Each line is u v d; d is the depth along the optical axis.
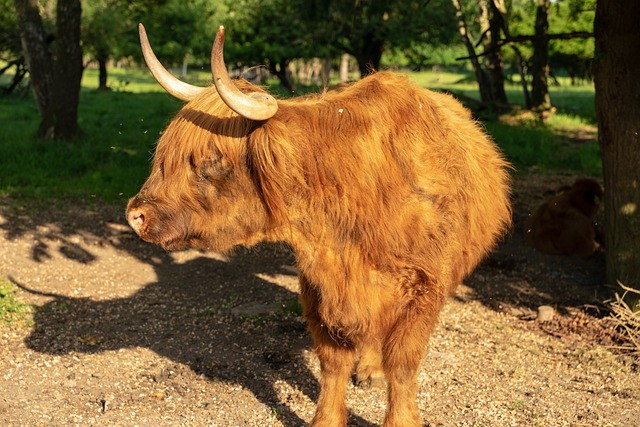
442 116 4.59
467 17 24.84
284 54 21.80
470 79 25.98
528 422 4.80
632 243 6.65
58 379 5.27
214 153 3.64
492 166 5.25
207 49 22.16
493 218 5.17
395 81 4.31
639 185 6.59
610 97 6.65
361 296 3.90
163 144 3.70
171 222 3.67
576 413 4.95
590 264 8.53
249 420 4.78
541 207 9.03
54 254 8.24
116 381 5.28
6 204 10.12
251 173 3.69
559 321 6.75
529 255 8.83
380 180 3.83
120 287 7.40
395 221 3.86
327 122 3.82
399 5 22.03
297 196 3.76
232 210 3.74
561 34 7.80
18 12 15.73
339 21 20.70
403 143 4.02
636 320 6.34
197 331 6.30
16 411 4.75
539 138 17.62
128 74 62.03
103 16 25.14
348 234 3.80
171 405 4.95
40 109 15.94
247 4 22.86
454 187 4.30
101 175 12.21
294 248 3.95
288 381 5.37
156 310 6.79
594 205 8.93
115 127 18.09
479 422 4.78
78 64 15.12
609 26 6.59
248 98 3.37
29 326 6.21
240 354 5.84
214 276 7.80
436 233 4.04
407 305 4.02
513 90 46.97
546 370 5.71
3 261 7.90
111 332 6.22
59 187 11.33
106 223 9.48
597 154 15.73
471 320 6.76
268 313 6.68
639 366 5.75
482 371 5.62
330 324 4.05
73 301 6.93
